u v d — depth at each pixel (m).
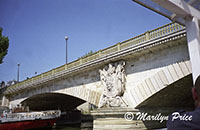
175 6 6.05
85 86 24.86
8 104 45.81
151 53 18.36
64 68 28.86
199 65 6.43
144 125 19.44
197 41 6.45
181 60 15.94
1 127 29.86
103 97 21.23
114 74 20.47
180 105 24.94
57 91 30.50
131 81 19.62
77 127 39.69
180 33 14.77
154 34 17.44
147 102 19.39
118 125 18.95
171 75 16.44
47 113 36.91
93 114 20.47
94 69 23.94
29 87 37.03
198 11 6.84
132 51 18.50
